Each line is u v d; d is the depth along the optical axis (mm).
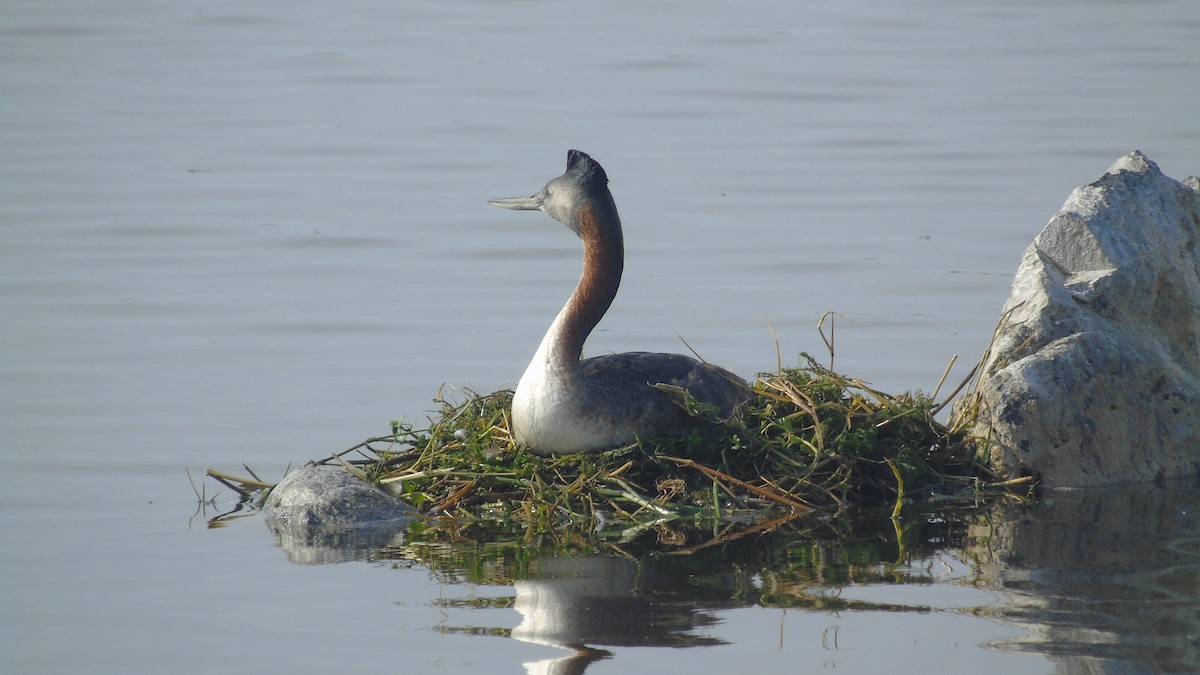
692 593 10633
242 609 10461
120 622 10242
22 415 15695
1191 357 14414
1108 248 14219
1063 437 13234
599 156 30891
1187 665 9148
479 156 30891
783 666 9273
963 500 12820
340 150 31547
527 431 12773
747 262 22453
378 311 19984
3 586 10945
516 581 10953
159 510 12859
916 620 10000
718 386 13203
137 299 20500
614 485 12578
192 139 32562
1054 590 10492
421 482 12953
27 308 20016
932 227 24406
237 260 22875
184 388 16688
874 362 17375
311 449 14648
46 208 26156
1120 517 12273
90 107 35844
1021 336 13727
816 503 12648
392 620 10203
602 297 12922
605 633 9898
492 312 19969
